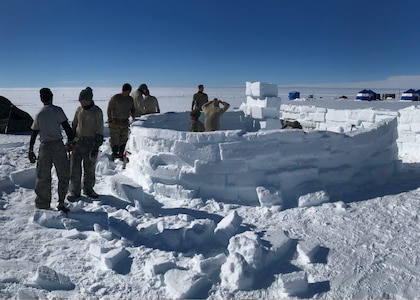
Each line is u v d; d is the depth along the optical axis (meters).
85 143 5.61
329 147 5.57
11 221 4.80
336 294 3.26
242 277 3.40
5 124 13.20
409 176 6.36
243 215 4.85
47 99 5.15
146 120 7.64
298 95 38.94
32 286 3.39
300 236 4.25
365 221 4.49
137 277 3.57
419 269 3.51
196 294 3.31
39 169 5.14
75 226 4.65
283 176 5.23
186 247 4.12
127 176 6.62
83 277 3.56
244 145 5.21
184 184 5.41
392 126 6.65
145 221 4.64
